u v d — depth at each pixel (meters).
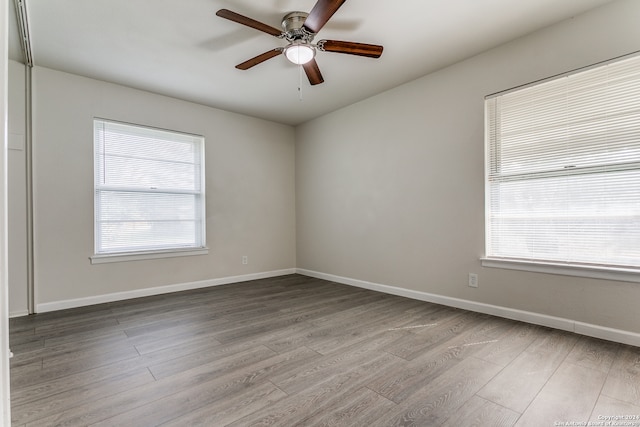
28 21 2.38
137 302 3.42
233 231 4.45
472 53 2.92
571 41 2.42
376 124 3.88
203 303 3.37
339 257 4.42
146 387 1.73
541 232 2.62
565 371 1.86
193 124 4.08
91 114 3.36
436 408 1.53
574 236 2.46
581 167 2.41
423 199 3.40
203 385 1.75
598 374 1.82
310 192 4.88
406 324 2.67
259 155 4.74
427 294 3.37
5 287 0.48
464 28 2.54
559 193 2.53
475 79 2.96
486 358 2.03
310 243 4.89
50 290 3.12
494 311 2.85
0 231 0.46
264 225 4.78
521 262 2.66
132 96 3.61
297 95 3.87
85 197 3.32
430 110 3.31
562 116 2.50
